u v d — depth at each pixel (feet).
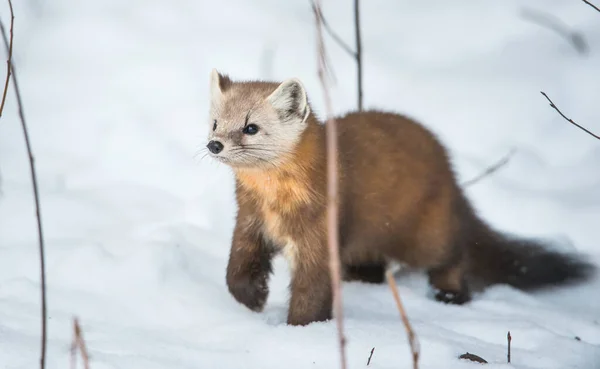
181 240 38.04
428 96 51.67
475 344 29.60
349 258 35.88
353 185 33.94
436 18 58.34
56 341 27.71
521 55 54.75
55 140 47.24
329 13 58.80
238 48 53.26
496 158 48.06
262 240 33.53
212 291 34.17
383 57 54.29
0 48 52.60
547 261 40.04
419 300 35.50
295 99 31.63
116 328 29.81
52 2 57.06
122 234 38.96
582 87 52.19
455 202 38.22
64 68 52.39
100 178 44.96
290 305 32.37
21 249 35.63
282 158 31.37
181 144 47.16
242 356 27.68
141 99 49.98
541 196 44.34
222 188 42.83
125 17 56.13
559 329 33.63
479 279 40.09
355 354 27.84
